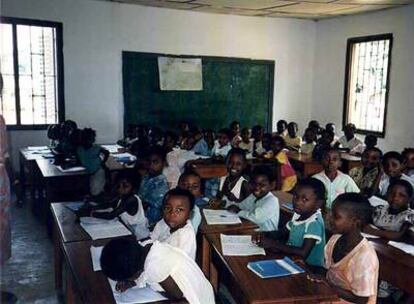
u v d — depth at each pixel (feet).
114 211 7.82
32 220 14.02
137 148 15.76
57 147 15.35
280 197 10.32
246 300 5.23
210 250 7.63
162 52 20.65
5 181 8.54
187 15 20.85
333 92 22.82
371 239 7.66
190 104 21.54
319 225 6.58
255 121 23.09
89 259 6.04
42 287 9.37
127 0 18.74
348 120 22.15
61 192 12.46
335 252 5.82
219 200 9.44
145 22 20.07
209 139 18.57
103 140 20.06
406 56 18.51
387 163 10.91
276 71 23.20
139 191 9.57
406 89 18.57
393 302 7.68
